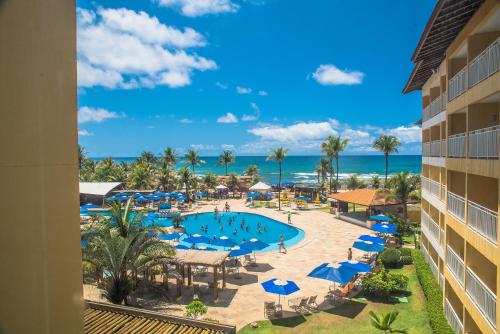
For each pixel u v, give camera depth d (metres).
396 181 38.69
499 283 10.11
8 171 2.83
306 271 24.47
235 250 23.20
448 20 13.34
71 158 3.34
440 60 18.56
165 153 84.44
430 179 22.38
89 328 11.31
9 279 2.85
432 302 16.94
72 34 3.39
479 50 13.10
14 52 2.87
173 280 22.78
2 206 2.79
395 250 25.48
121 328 11.36
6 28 2.82
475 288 12.24
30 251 2.95
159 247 18.44
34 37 3.01
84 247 18.30
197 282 22.28
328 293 19.97
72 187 3.35
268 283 18.11
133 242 18.00
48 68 3.11
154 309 18.30
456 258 14.62
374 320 14.90
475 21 12.48
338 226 39.88
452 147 15.81
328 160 82.50
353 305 18.73
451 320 14.98
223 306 18.77
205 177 70.19
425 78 22.61
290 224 41.34
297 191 66.75
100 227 18.23
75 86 3.42
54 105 3.16
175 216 39.62
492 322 10.69
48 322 3.06
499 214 10.14
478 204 13.20
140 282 20.94
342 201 45.78
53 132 3.14
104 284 18.05
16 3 2.89
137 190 62.28
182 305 18.83
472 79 12.95
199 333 11.10
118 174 69.50
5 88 2.80
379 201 39.62
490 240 11.06
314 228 38.88
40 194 3.02
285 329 16.28
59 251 3.17
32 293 2.97
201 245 31.89
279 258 27.66
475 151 12.56
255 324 16.53
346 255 28.38
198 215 50.19
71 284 3.30
